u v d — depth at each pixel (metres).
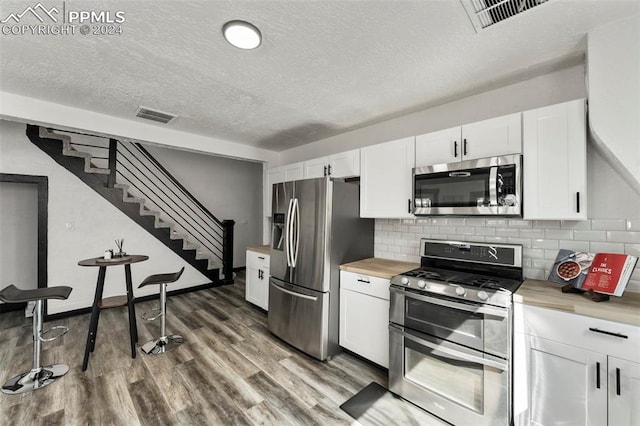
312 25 1.50
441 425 1.79
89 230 3.89
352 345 2.56
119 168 4.66
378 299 2.36
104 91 2.32
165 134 3.29
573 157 1.67
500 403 1.62
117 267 4.10
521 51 1.73
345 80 2.13
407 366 2.03
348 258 2.79
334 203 2.64
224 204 6.27
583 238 1.87
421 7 1.36
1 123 3.30
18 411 1.87
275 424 1.79
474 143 2.07
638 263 1.69
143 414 1.86
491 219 2.28
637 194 1.66
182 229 5.50
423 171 2.29
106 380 2.23
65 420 1.80
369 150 2.77
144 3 1.34
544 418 1.54
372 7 1.37
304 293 2.71
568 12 1.38
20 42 1.65
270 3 1.34
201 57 1.82
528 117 1.83
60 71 1.99
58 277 3.63
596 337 1.39
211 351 2.73
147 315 3.68
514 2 1.33
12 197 3.75
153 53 1.78
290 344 2.85
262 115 2.89
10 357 2.55
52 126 2.61
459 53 1.77
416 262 2.76
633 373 1.30
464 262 2.31
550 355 1.52
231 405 1.96
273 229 3.14
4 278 3.71
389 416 1.87
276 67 1.95
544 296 1.60
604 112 1.45
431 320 1.92
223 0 1.32
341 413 1.89
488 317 1.68
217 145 3.77
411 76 2.07
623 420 1.32
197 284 4.93
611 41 1.44
